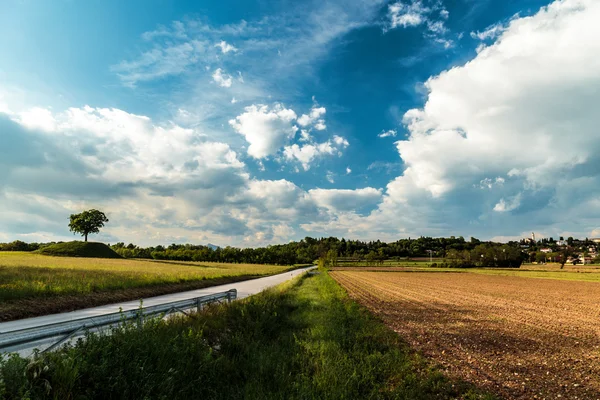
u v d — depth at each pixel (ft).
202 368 21.22
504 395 23.09
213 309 39.60
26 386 13.84
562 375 27.91
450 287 136.67
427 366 28.78
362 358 28.78
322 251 484.74
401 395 21.70
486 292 115.85
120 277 86.53
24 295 51.37
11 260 179.01
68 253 317.83
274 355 28.14
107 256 339.16
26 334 18.60
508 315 62.90
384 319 53.98
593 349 37.63
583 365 31.04
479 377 26.66
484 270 343.26
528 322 55.47
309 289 106.73
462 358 32.07
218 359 23.21
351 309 56.65
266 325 39.58
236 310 42.37
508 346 37.93
